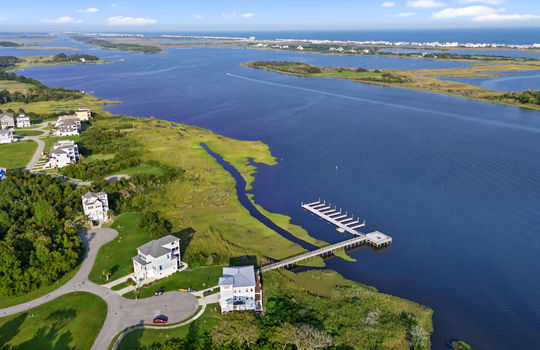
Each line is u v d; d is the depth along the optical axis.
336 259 124.94
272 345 86.38
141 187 166.62
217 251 125.12
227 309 97.25
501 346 91.50
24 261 110.50
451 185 179.12
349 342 88.50
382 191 173.12
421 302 105.56
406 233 140.12
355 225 145.38
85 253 121.62
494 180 184.00
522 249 130.38
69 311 96.44
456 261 124.12
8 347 85.31
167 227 139.38
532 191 171.88
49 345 86.06
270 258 122.81
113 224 140.25
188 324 92.62
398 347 88.12
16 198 146.50
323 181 183.62
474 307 104.00
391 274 117.56
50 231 127.81
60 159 191.50
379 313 98.44
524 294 109.38
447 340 92.56
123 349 85.25
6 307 97.94
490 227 143.62
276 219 148.62
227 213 151.75
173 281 108.88
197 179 181.00
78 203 148.12
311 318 95.25
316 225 145.50
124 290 104.75
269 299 101.81
